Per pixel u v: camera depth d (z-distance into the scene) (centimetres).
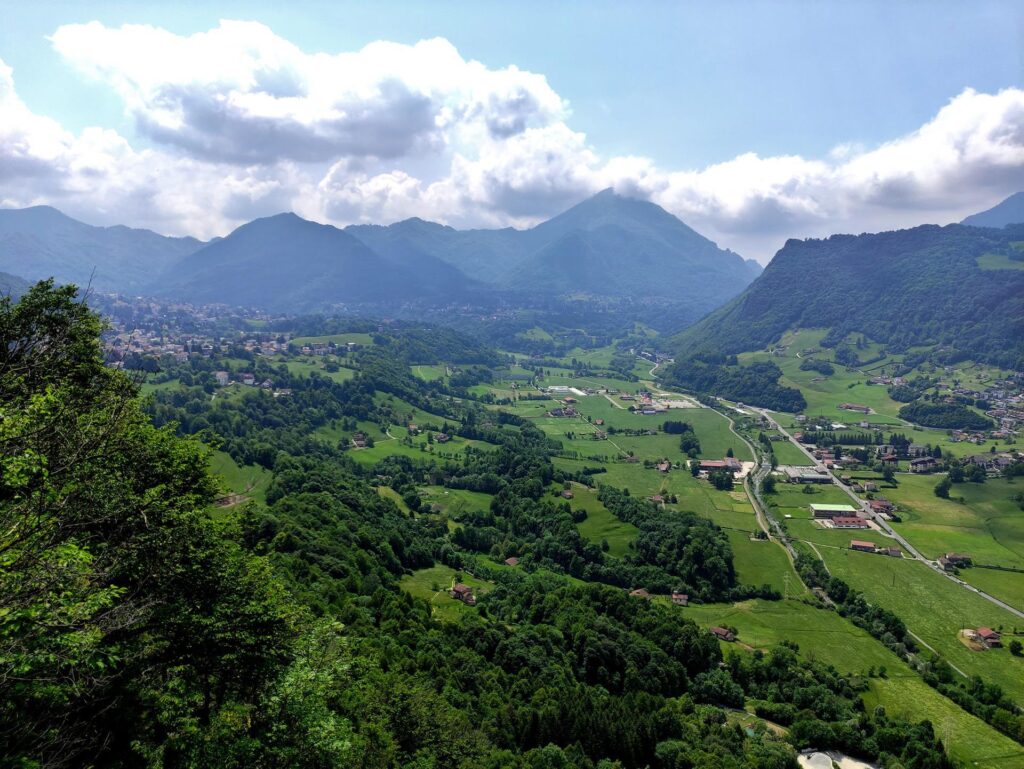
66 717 2489
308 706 3256
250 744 2917
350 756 3706
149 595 2986
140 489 3609
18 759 2158
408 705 5447
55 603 2380
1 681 2177
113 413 3312
